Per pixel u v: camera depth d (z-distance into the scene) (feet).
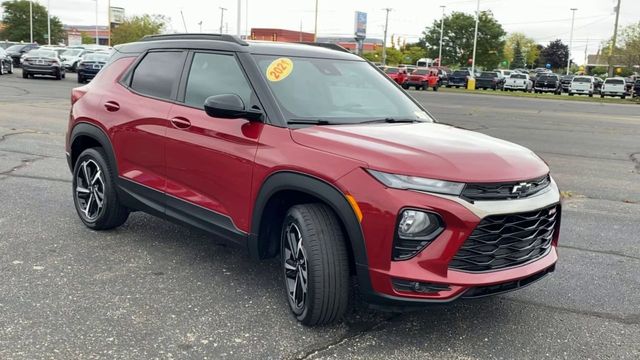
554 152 41.24
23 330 12.18
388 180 11.18
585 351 12.18
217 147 14.12
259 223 13.21
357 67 16.43
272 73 14.34
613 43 214.07
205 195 14.70
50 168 28.37
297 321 12.96
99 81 18.81
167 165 15.67
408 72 152.05
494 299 14.64
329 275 11.88
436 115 68.03
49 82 93.76
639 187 29.71
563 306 14.38
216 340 12.09
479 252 11.30
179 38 16.84
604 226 21.88
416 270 11.05
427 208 10.94
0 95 65.77
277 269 16.11
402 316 13.46
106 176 17.85
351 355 11.66
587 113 82.23
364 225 11.27
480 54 296.10
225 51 15.15
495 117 68.13
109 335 12.12
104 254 16.81
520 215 11.60
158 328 12.51
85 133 18.31
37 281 14.71
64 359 11.14
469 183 11.11
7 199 22.40
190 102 15.46
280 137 13.00
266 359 11.41
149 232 18.94
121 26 271.49
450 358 11.69
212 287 14.75
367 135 12.64
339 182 11.56
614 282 16.11
